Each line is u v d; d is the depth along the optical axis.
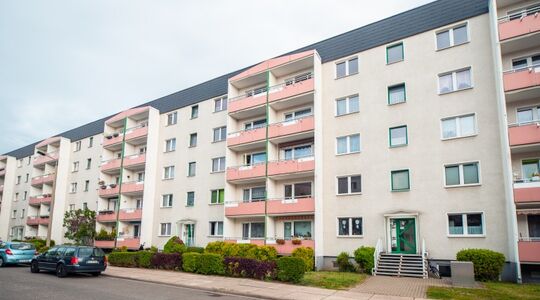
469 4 21.50
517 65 19.98
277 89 27.08
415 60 22.80
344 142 24.67
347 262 21.88
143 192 34.38
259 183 28.28
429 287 15.79
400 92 23.17
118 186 37.34
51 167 51.09
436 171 20.83
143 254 23.72
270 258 22.20
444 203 20.27
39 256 21.33
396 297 13.86
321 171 24.75
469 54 21.00
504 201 18.61
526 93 18.64
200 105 34.00
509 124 18.39
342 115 24.92
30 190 51.34
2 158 58.31
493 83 20.00
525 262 16.77
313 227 24.64
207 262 20.17
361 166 23.47
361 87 24.56
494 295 13.93
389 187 22.17
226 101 32.19
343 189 24.03
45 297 13.51
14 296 13.63
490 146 19.52
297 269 16.89
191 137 34.28
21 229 52.06
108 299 13.23
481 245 18.86
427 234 20.44
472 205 19.45
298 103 27.16
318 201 23.86
